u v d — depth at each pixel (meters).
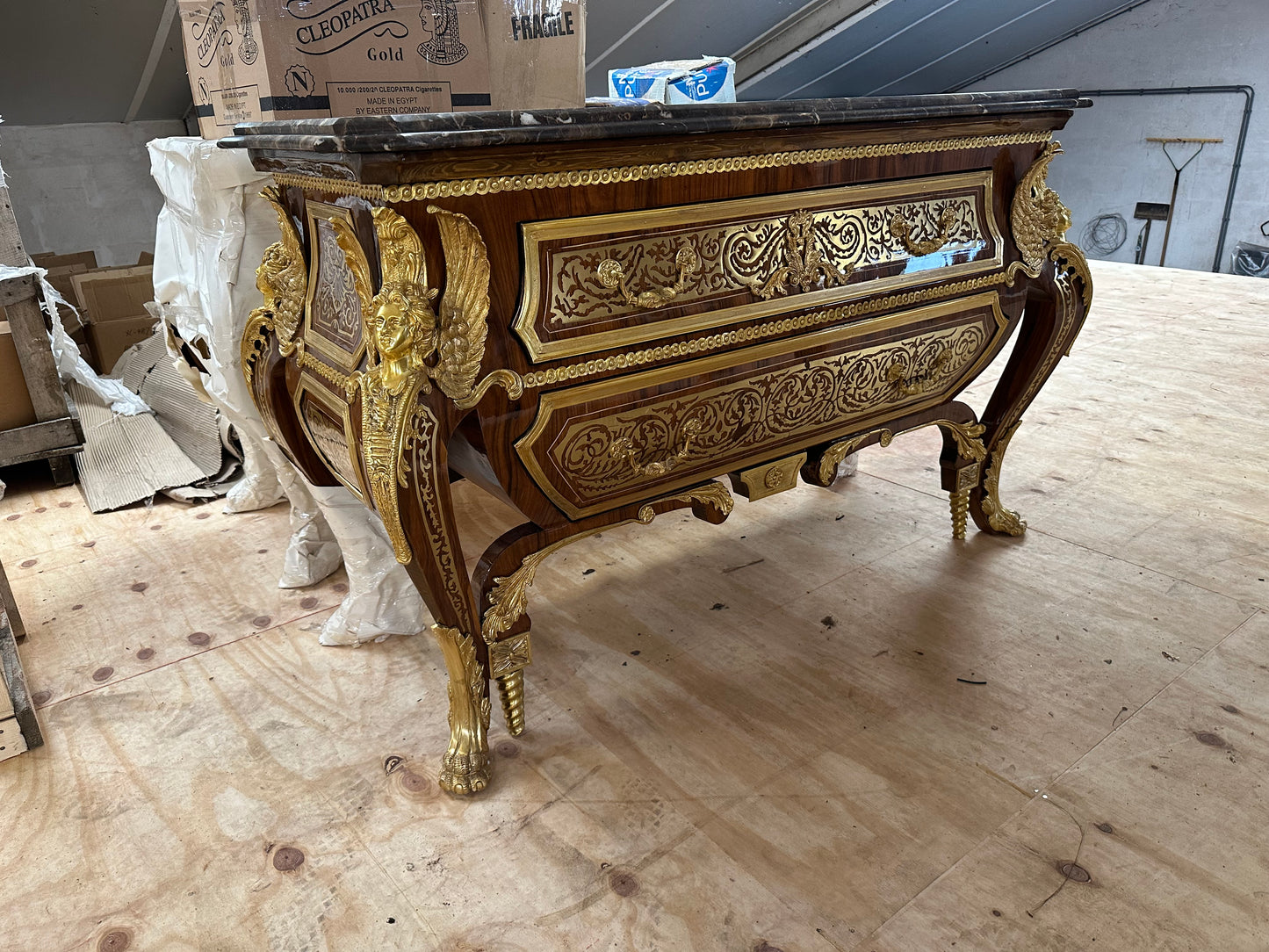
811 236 1.26
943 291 1.46
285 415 1.41
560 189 1.02
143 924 1.02
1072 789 1.18
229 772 1.27
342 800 1.21
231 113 1.33
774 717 1.35
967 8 5.87
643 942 0.98
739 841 1.11
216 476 2.35
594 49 4.36
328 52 1.16
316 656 1.56
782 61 5.23
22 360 2.23
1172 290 4.14
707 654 1.52
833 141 1.22
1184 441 2.40
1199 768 1.21
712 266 1.17
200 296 1.63
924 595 1.67
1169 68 7.72
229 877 1.08
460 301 0.99
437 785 1.23
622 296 1.10
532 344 1.04
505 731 1.34
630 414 1.17
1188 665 1.44
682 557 1.87
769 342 1.27
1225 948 0.95
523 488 1.13
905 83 7.33
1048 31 7.70
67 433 2.31
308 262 1.27
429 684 1.47
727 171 1.14
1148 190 8.20
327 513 1.50
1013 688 1.40
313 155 0.97
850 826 1.13
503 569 1.19
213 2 1.26
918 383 1.53
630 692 1.42
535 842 1.12
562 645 1.56
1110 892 1.02
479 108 1.30
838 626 1.59
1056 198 1.58
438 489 1.06
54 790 1.24
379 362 1.01
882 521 2.00
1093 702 1.36
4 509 2.26
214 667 1.53
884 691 1.40
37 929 1.01
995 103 1.35
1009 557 1.81
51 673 1.53
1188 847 1.08
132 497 2.24
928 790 1.19
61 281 3.27
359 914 1.02
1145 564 1.76
